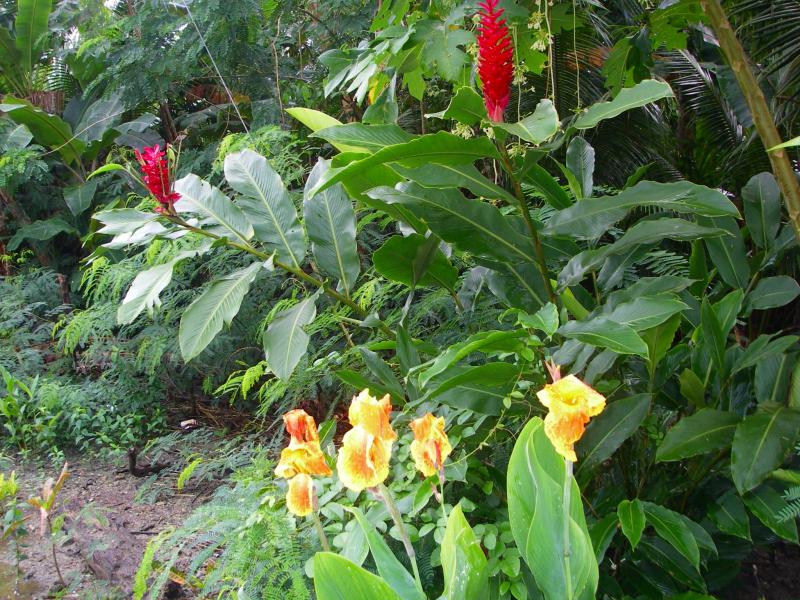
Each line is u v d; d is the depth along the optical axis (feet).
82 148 20.56
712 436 6.18
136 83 17.93
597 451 6.23
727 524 6.39
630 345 5.39
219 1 15.60
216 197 8.18
